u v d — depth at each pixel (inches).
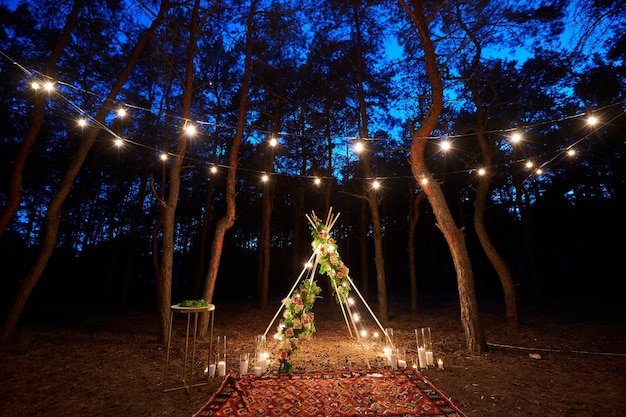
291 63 605.9
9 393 176.6
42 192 700.0
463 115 535.2
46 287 775.1
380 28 509.4
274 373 213.5
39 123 319.0
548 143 556.7
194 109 576.7
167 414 153.7
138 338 335.0
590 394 174.4
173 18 389.4
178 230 1010.1
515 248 943.7
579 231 812.0
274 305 703.1
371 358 262.4
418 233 1059.9
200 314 343.3
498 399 169.3
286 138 677.3
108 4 379.6
